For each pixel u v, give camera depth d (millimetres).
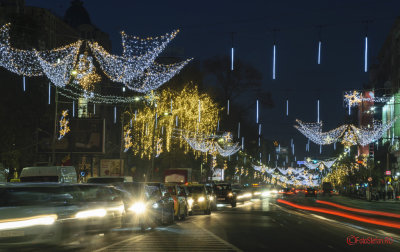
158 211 21359
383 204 57125
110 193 16297
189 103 60750
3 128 38906
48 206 13828
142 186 20656
